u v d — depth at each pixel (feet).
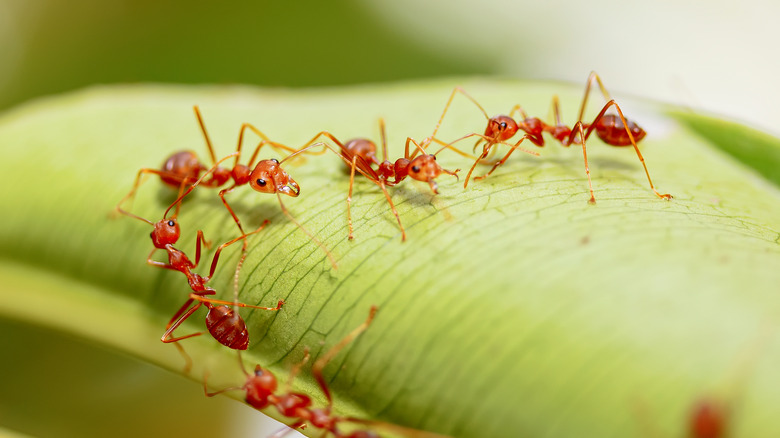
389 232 0.25
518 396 0.23
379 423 0.24
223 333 0.26
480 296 0.24
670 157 0.27
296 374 0.25
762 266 0.24
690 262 0.24
